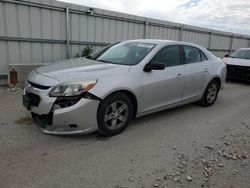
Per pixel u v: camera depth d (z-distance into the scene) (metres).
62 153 3.28
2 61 7.30
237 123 4.91
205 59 5.71
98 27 9.47
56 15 8.20
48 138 3.70
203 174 2.96
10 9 7.12
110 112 3.79
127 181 2.74
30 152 3.27
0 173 2.77
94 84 3.54
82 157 3.21
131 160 3.20
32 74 4.02
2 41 7.18
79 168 2.95
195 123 4.76
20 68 7.00
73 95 3.39
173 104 4.91
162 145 3.69
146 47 4.66
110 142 3.69
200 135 4.17
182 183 2.75
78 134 3.60
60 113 3.36
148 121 4.71
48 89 3.47
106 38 9.84
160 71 4.46
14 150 3.30
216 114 5.44
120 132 4.02
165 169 3.02
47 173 2.81
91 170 2.92
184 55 5.11
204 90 5.68
